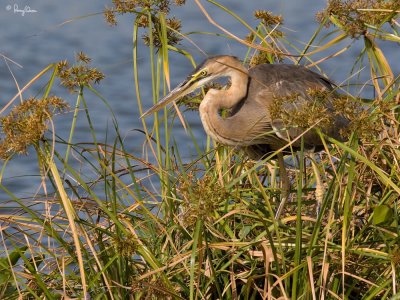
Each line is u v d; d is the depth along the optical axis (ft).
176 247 33.14
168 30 38.14
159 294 29.60
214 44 84.58
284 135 37.47
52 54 84.84
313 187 38.32
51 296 29.66
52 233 30.48
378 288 29.01
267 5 95.09
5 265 31.19
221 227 33.42
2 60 83.15
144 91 78.23
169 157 35.09
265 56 41.65
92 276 31.12
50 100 28.86
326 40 83.41
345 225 28.91
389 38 36.40
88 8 95.91
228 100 38.55
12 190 58.03
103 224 35.70
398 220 32.73
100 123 71.56
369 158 32.99
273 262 31.65
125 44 88.02
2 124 28.63
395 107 33.22
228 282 31.89
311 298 29.84
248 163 37.91
